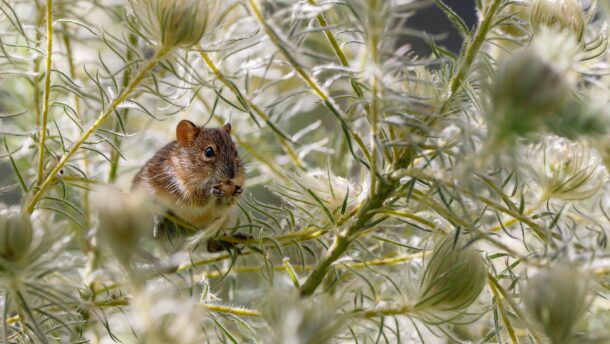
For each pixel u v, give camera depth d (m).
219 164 1.32
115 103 1.21
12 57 1.24
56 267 1.17
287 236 1.23
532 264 1.17
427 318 1.19
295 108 1.34
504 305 1.23
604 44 1.24
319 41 1.32
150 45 1.21
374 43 1.18
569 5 1.22
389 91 1.19
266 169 1.33
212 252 1.27
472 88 1.21
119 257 1.06
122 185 1.34
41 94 1.29
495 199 1.22
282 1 1.27
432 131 1.20
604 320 1.24
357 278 1.23
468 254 1.19
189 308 1.09
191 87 1.22
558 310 1.09
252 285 1.34
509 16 1.22
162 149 1.34
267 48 1.32
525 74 0.98
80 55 1.33
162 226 1.28
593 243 1.22
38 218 1.18
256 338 1.21
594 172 1.22
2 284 1.17
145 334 1.07
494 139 1.02
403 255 1.25
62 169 1.24
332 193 1.23
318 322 1.13
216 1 1.20
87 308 1.20
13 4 1.26
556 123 1.03
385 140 1.21
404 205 1.22
